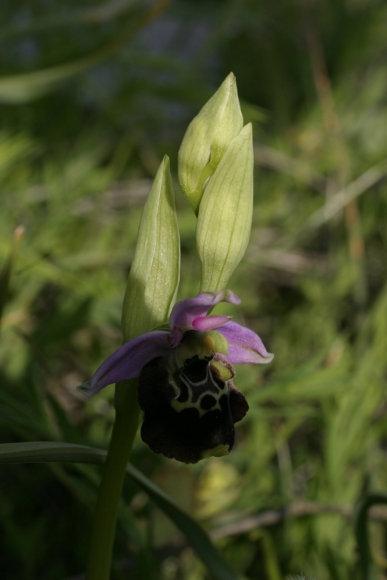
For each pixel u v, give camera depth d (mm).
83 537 337
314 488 348
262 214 473
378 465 362
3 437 354
